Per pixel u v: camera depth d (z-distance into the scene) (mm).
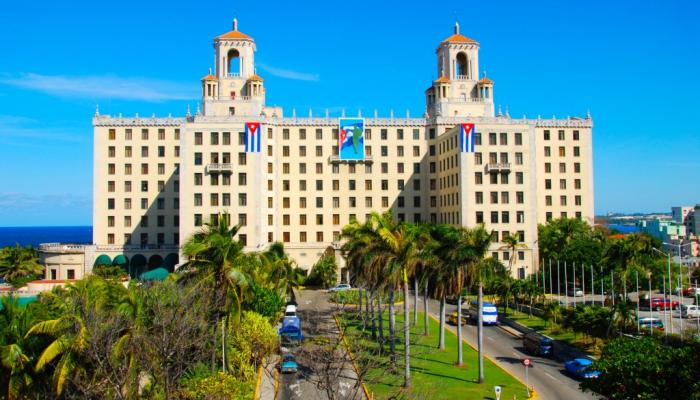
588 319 62000
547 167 130375
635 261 70688
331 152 125500
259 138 109625
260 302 63781
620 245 70750
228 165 108188
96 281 42812
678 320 75125
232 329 49562
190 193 108812
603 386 33438
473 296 102625
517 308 86250
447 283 52594
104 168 124312
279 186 124000
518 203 110500
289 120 124625
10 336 34719
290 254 122062
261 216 110188
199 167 109125
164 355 37781
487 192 110250
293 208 124062
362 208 125312
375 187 125875
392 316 53531
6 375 33469
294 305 79688
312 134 125312
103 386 35375
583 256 93250
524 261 109625
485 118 121312
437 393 45750
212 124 109625
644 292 96625
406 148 127062
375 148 126375
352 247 60875
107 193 124188
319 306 88875
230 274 45500
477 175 110250
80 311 36969
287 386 47875
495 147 110938
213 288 46375
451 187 115938
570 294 100000
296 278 86000
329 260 112250
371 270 53312
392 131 127062
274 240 122000
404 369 49812
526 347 62344
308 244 122750
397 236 52688
